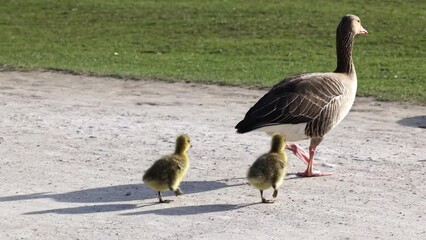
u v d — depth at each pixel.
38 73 27.41
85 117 19.22
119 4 45.38
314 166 14.50
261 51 34.16
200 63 30.92
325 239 10.55
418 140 16.75
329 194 12.66
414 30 37.38
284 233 10.78
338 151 15.66
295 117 13.25
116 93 23.23
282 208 11.94
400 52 33.31
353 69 14.60
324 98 13.53
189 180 13.57
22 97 22.39
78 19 42.34
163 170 12.10
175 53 34.25
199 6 44.34
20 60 31.36
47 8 44.78
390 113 20.06
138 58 32.53
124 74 26.84
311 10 42.41
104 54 33.81
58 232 10.96
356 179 13.52
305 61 31.42
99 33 39.22
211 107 20.80
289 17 40.97
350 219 11.38
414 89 23.88
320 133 13.59
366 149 15.83
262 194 12.26
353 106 21.00
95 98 22.31
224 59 32.16
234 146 16.00
